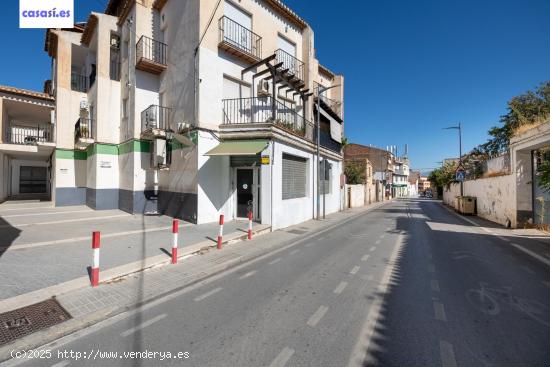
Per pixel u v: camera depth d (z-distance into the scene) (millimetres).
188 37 11469
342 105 22781
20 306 3947
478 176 21078
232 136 11062
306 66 15859
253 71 12867
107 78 15094
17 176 23609
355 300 4434
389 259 6961
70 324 3533
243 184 11805
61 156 16562
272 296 4605
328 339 3301
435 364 2838
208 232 9250
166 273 5555
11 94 17047
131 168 13438
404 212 21250
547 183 9773
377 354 3004
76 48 18156
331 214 18109
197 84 10781
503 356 2969
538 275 5711
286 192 12461
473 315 3914
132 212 13164
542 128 10414
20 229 9375
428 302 4352
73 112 17016
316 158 15781
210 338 3330
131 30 13781
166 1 13172
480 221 15469
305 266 6363
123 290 4645
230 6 12078
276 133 10898
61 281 4844
